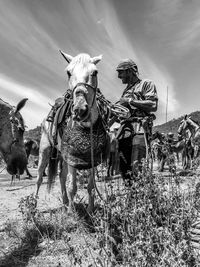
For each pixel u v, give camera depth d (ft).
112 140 15.92
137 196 9.46
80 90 13.93
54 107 19.11
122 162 15.57
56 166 21.20
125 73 15.65
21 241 14.23
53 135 18.07
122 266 8.30
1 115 15.16
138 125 15.02
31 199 14.99
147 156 13.32
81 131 14.69
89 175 15.58
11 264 12.03
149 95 15.02
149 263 7.75
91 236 12.48
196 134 49.06
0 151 15.71
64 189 20.98
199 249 9.23
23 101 15.26
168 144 10.66
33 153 61.87
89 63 15.02
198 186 9.64
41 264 11.76
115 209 9.71
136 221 8.86
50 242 13.44
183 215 8.54
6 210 20.76
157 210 9.68
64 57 16.83
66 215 15.28
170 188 10.35
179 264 7.45
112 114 16.61
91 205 15.71
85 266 10.19
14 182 43.57
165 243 7.82
